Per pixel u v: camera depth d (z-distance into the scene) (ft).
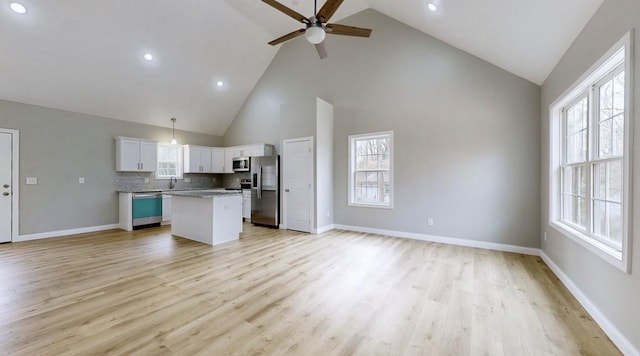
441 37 14.55
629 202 5.74
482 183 14.03
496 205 13.73
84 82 15.94
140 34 15.23
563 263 9.68
